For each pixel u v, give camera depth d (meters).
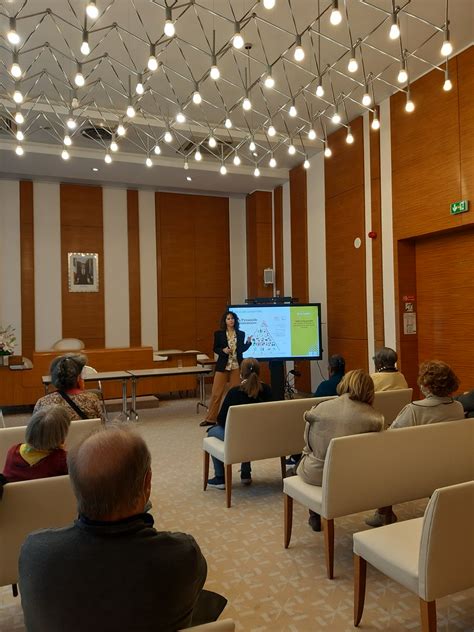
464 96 5.18
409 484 2.63
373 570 2.63
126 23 4.69
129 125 6.48
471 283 5.49
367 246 6.72
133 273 9.42
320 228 7.82
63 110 6.10
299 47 3.29
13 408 7.59
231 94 6.06
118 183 9.18
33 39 4.87
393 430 2.59
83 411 3.23
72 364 3.35
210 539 3.03
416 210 5.86
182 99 6.14
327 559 2.53
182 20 4.67
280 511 3.47
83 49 3.22
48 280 8.85
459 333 5.67
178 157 7.99
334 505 2.46
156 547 1.08
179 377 7.78
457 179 5.29
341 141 7.22
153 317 9.55
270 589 2.46
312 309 7.20
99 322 9.18
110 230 9.30
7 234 8.59
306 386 8.33
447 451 2.71
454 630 2.09
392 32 3.13
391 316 6.32
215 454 3.70
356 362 6.98
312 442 2.79
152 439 5.54
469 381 5.55
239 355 6.10
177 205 9.77
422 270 6.16
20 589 1.10
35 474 2.21
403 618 2.20
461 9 4.49
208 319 9.93
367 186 6.70
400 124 6.07
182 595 1.08
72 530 1.09
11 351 6.91
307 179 8.18
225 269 10.06
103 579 1.03
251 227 9.75
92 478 1.08
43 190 8.84
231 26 4.75
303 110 6.57
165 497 3.77
